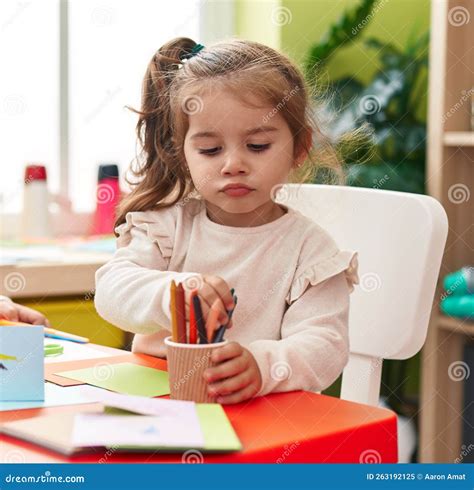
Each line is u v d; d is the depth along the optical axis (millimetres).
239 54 1271
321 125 1503
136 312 1219
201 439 811
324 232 1319
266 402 1019
